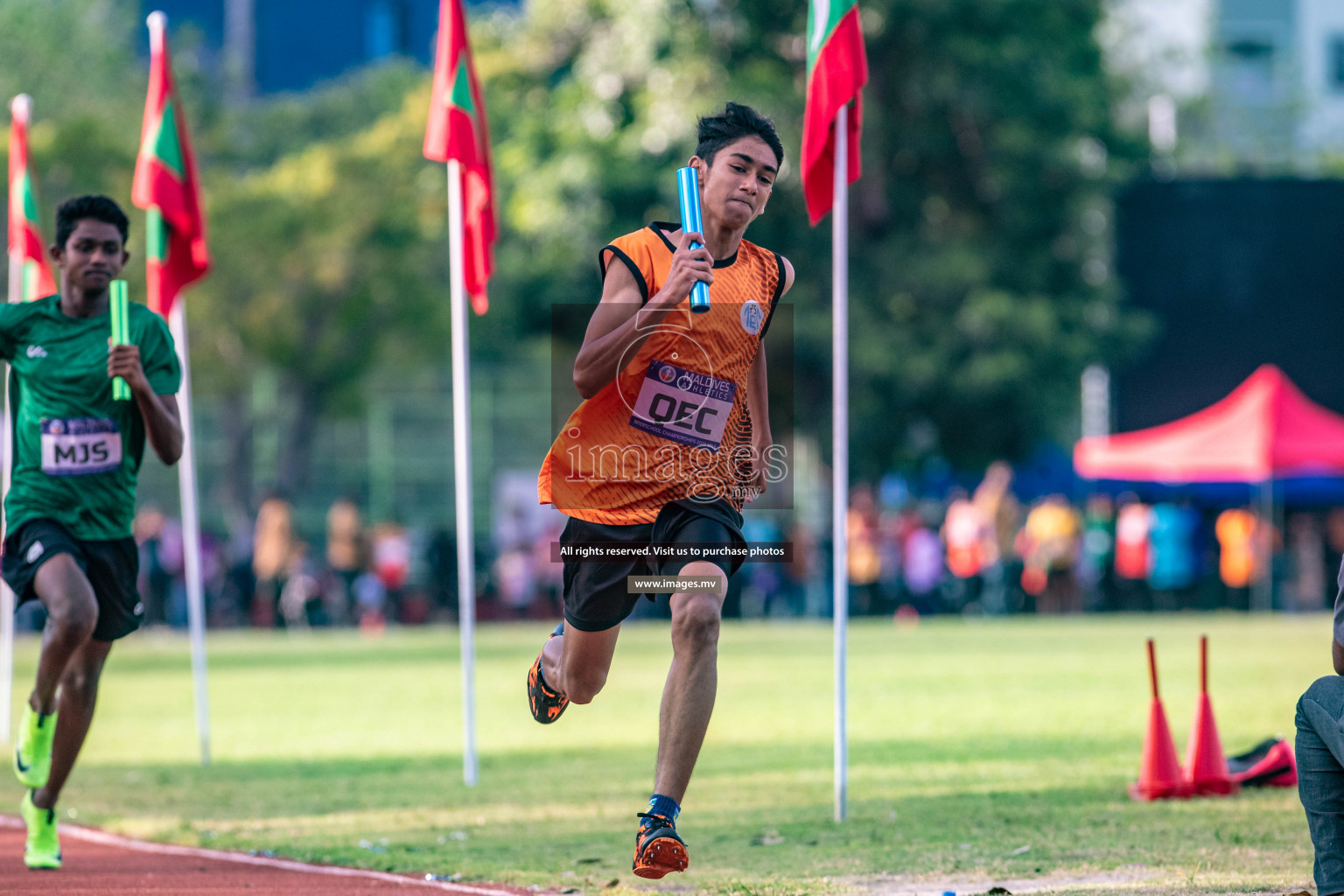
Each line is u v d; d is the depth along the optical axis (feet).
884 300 348.38
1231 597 312.09
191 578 113.39
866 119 340.18
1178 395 364.99
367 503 472.44
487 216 103.35
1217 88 471.62
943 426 365.20
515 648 248.11
